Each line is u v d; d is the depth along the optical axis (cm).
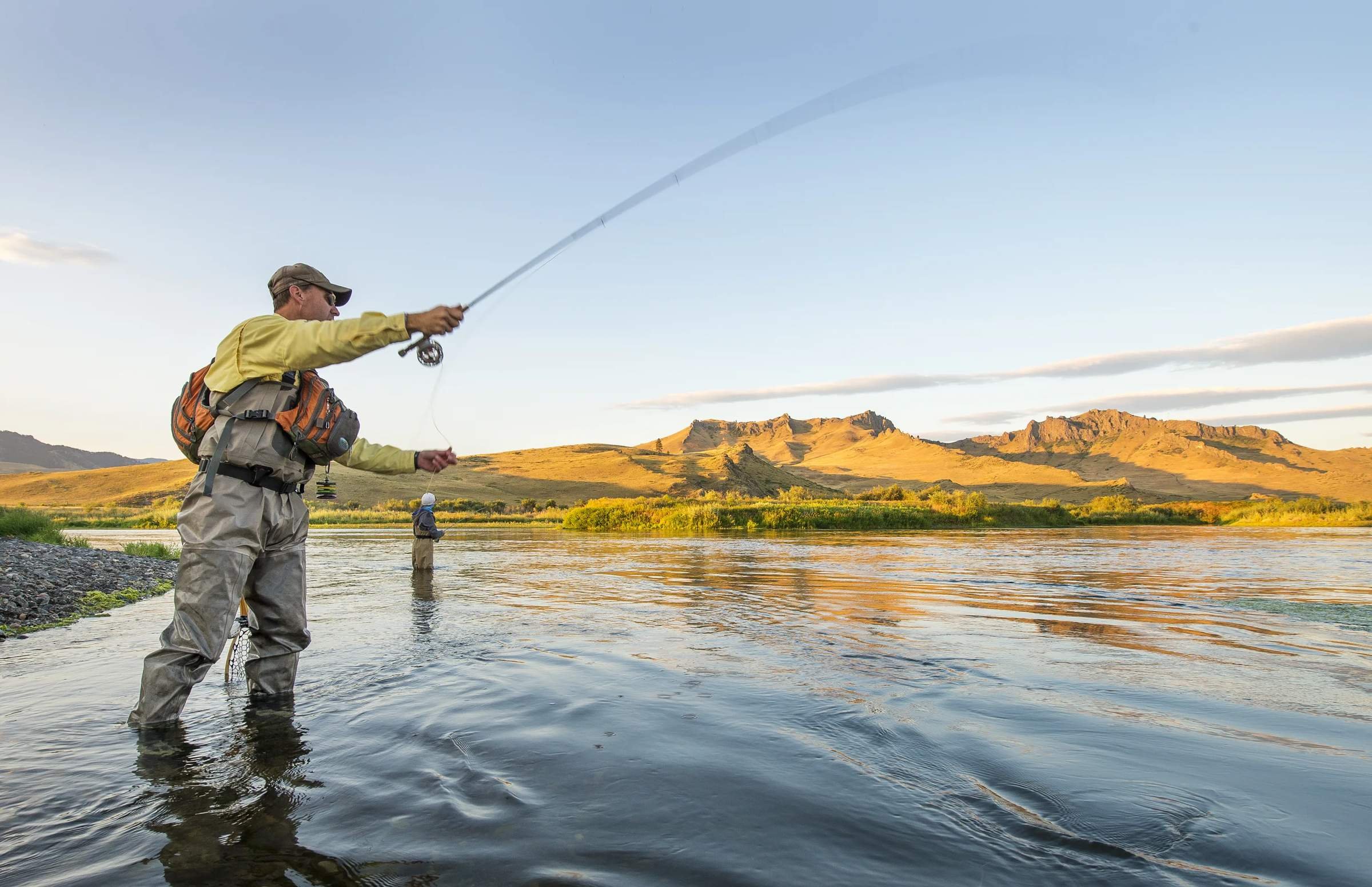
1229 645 599
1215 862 216
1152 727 358
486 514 7200
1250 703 406
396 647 577
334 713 381
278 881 207
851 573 1333
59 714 379
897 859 219
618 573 1341
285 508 389
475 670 489
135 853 224
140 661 532
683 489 12975
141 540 3077
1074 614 786
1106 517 6241
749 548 2244
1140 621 742
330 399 379
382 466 409
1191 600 922
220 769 297
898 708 394
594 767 300
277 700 408
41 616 776
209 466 359
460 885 204
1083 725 361
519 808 258
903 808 257
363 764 304
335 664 507
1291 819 246
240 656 468
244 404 360
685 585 1102
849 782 283
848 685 448
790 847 227
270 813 254
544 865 216
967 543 2552
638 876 209
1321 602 906
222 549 356
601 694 421
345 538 3186
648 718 371
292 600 413
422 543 1349
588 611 809
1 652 574
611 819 249
